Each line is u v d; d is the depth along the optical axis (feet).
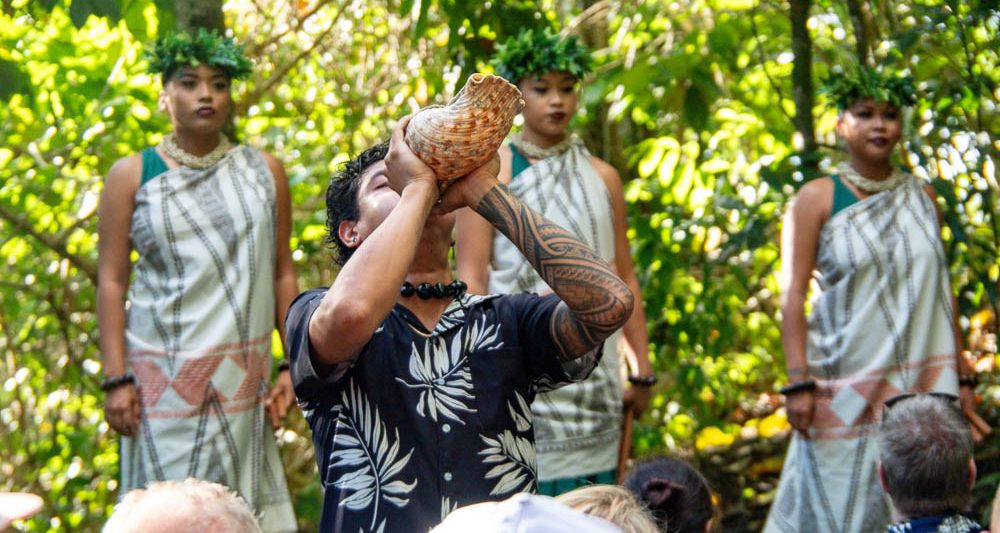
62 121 18.15
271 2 21.66
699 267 20.25
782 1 18.75
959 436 9.15
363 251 7.06
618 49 20.63
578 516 5.27
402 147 7.32
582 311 7.34
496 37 17.94
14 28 16.93
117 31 17.63
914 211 14.62
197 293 13.79
